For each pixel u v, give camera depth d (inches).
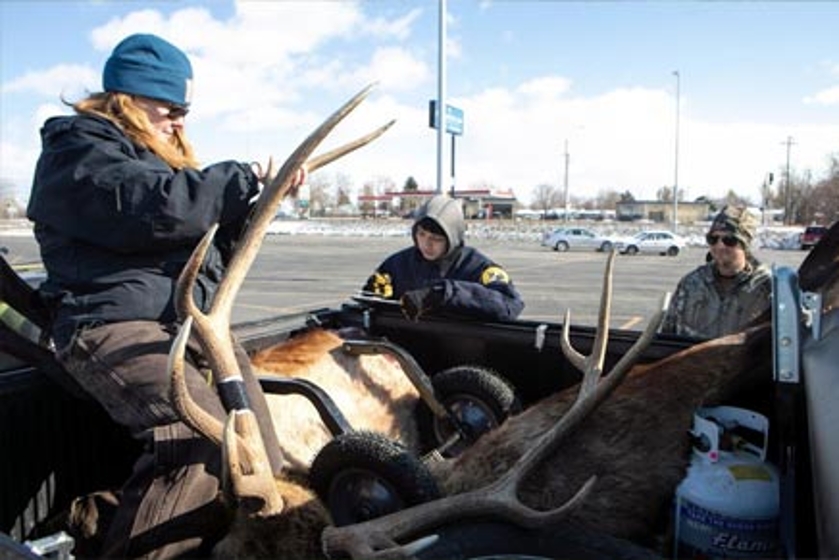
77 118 89.7
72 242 91.2
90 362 88.6
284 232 2324.1
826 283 81.7
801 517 68.4
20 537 98.7
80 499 94.6
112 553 82.4
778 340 70.0
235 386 81.7
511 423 91.9
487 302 139.6
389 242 1798.7
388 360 143.6
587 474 80.4
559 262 1232.2
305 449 120.4
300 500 83.7
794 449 69.1
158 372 86.5
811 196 2997.0
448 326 142.2
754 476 73.4
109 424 110.9
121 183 84.8
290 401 121.9
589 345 126.2
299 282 796.6
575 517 78.0
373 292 174.1
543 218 3718.0
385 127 92.9
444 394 130.7
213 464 84.2
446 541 72.2
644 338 87.7
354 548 70.4
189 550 83.1
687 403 82.9
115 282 90.1
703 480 74.3
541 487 79.7
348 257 1219.9
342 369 134.9
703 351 88.8
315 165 91.8
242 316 524.4
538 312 573.3
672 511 78.2
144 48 93.8
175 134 101.7
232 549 82.6
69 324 90.3
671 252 1568.7
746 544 71.6
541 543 72.0
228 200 89.0
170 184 85.4
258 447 79.1
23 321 97.0
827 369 64.6
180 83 96.4
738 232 161.3
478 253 168.2
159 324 92.4
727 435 78.7
